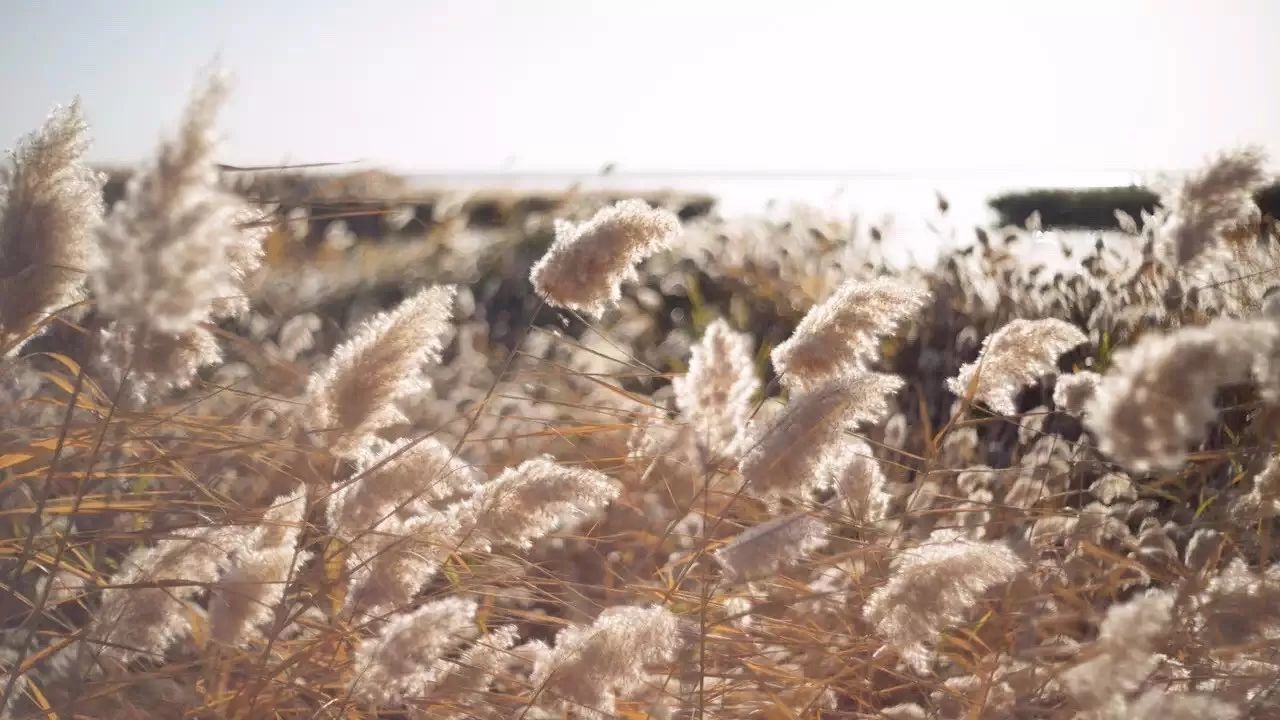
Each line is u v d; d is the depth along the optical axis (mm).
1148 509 3209
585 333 6301
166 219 1566
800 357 2529
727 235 9336
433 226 9680
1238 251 4488
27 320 2205
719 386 2539
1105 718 1695
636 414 3178
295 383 3154
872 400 2352
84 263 2213
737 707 2354
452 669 2215
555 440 3480
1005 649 2385
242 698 2166
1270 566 2609
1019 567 2010
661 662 2309
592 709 1908
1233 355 1832
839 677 2432
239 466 2904
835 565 2773
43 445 2461
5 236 2168
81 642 2193
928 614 2010
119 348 2229
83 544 2369
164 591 2221
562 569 2971
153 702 2199
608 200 10164
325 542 2385
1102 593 2854
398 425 3674
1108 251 5773
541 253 8750
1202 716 1676
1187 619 2338
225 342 4336
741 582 2238
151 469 2775
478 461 3461
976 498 3455
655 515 3084
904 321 5520
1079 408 3141
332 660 2270
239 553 2219
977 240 6402
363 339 2293
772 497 2453
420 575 2252
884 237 7211
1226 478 3467
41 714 2049
